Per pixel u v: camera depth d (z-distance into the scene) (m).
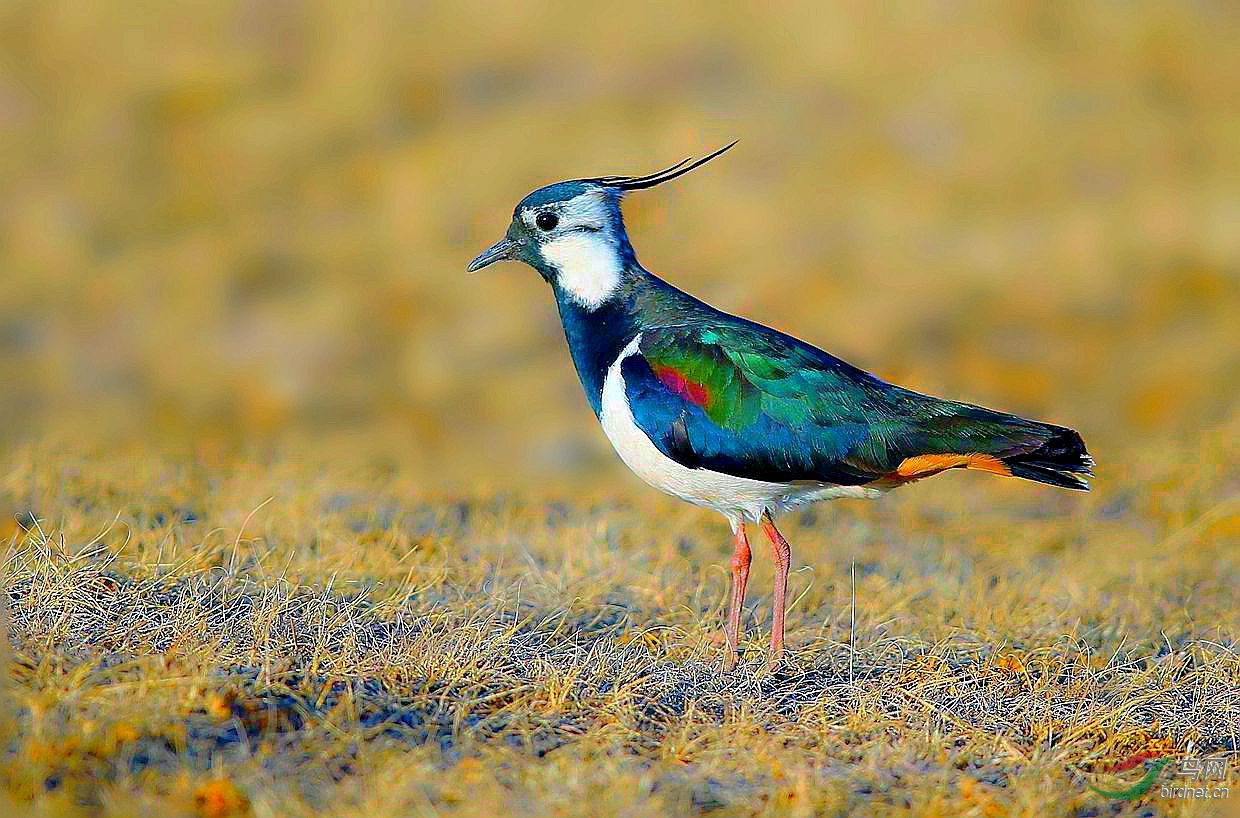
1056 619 10.62
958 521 13.38
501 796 7.53
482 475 14.11
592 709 8.79
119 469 12.59
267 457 14.29
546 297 19.09
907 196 20.88
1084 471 9.57
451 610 9.84
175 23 26.45
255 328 18.81
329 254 20.39
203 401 16.94
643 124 22.69
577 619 10.23
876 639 10.14
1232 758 8.78
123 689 8.09
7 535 10.50
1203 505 13.66
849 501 13.66
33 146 23.22
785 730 8.74
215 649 8.78
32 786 7.21
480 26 25.59
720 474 9.76
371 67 24.66
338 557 10.60
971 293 18.97
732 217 20.30
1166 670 9.76
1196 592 11.60
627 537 12.15
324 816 7.23
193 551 10.38
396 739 8.11
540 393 17.00
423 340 18.33
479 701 8.72
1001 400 16.77
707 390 9.66
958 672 9.67
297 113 24.00
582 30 25.39
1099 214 20.44
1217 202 20.72
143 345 18.39
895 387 9.88
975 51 24.42
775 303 18.66
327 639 9.11
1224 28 25.30
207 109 24.31
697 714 8.87
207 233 21.00
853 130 22.66
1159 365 17.45
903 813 7.86
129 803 7.16
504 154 22.02
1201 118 22.95
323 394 17.16
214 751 7.72
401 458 14.84
